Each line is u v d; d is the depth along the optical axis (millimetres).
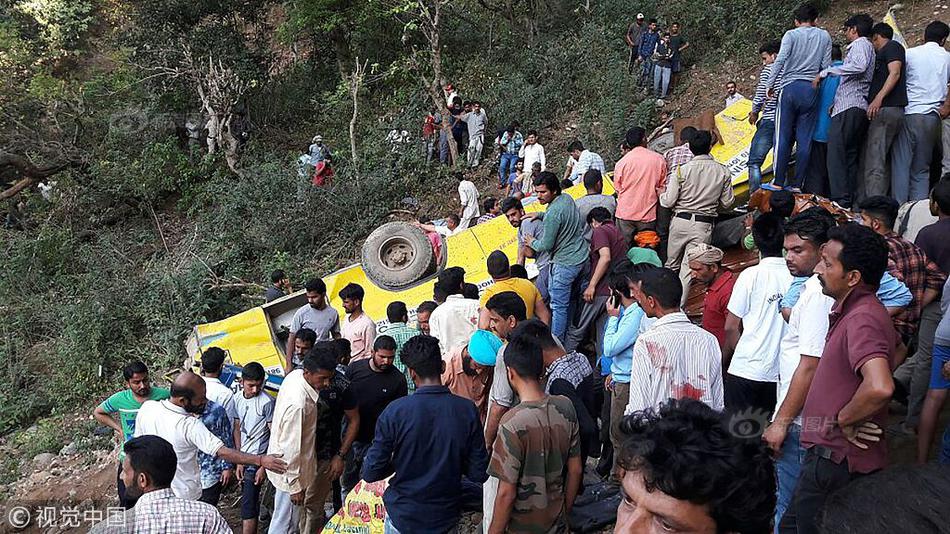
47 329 13242
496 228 8297
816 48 6547
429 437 3801
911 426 4539
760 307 4090
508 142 13305
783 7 13758
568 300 6586
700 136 6289
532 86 15258
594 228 6434
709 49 14461
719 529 1411
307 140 17547
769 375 4047
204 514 3457
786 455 3355
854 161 6496
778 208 5258
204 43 17922
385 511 4438
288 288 9703
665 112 13461
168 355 11453
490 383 5184
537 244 6598
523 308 4691
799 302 3385
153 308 12164
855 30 6246
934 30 6180
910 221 5398
